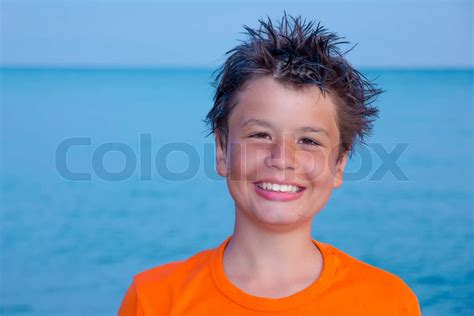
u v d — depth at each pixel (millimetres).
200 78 66125
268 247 2236
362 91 2424
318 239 11461
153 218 12977
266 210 2150
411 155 18625
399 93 39188
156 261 10492
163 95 40656
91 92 43875
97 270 10102
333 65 2262
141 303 2375
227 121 2270
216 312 2230
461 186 15078
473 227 12039
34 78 65000
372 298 2287
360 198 14297
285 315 2193
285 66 2119
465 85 46688
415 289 9320
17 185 15836
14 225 12523
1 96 40000
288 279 2244
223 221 12711
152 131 23203
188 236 11812
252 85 2152
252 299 2203
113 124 25656
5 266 10219
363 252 10812
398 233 11758
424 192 14648
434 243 11203
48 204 14102
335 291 2260
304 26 2305
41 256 10727
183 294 2305
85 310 8578
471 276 9727
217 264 2307
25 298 8977
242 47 2270
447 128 23219
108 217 13117
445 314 8469
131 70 89062
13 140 22375
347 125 2305
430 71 76562
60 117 28562
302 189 2166
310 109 2133
